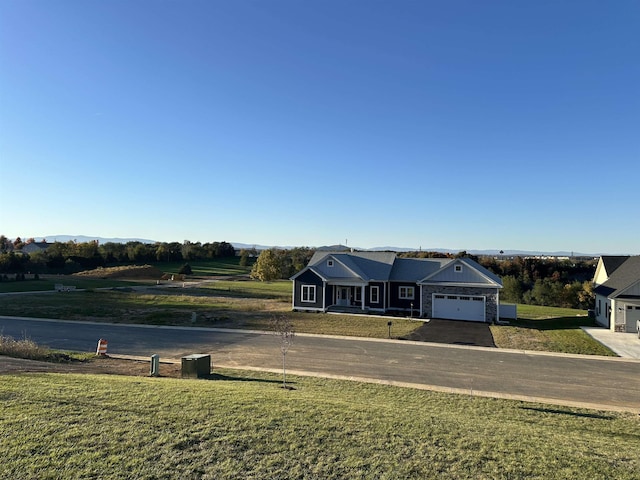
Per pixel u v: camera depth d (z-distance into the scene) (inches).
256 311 1337.4
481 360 727.7
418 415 364.5
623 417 449.4
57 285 1936.5
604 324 1131.3
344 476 234.5
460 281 1242.6
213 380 547.8
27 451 244.1
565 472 251.8
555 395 536.7
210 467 237.3
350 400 437.4
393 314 1312.7
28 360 589.9
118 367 642.8
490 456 269.6
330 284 1365.7
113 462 237.1
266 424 302.0
